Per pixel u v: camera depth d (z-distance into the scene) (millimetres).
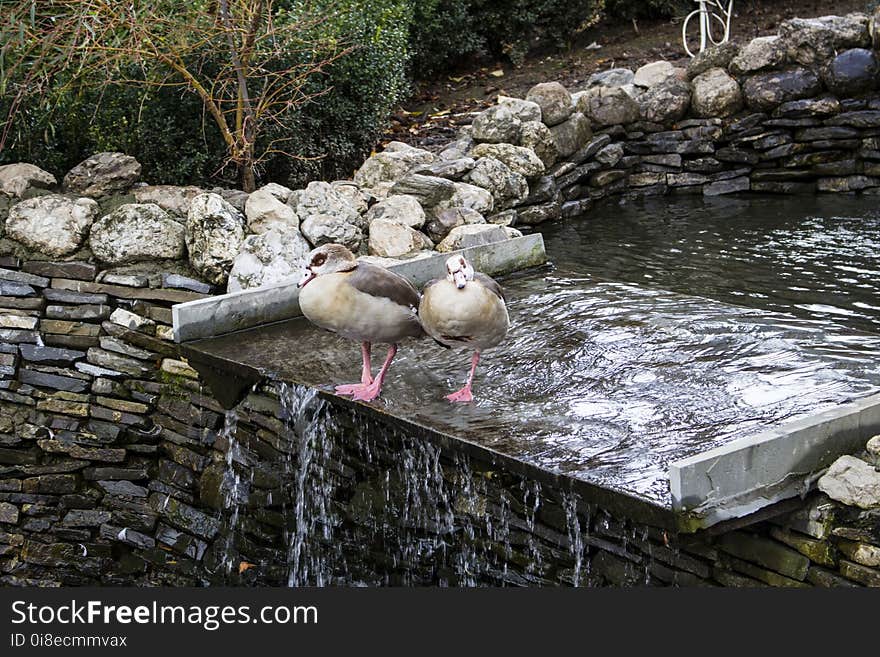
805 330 5293
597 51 13562
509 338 5414
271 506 5574
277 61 7926
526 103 9469
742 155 9812
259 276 6270
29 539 6395
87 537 6316
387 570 4957
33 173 6859
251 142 7488
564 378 4801
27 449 6414
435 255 6387
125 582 6246
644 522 3508
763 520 3705
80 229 6445
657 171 10016
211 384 5598
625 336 5332
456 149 9188
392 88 9594
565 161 9547
